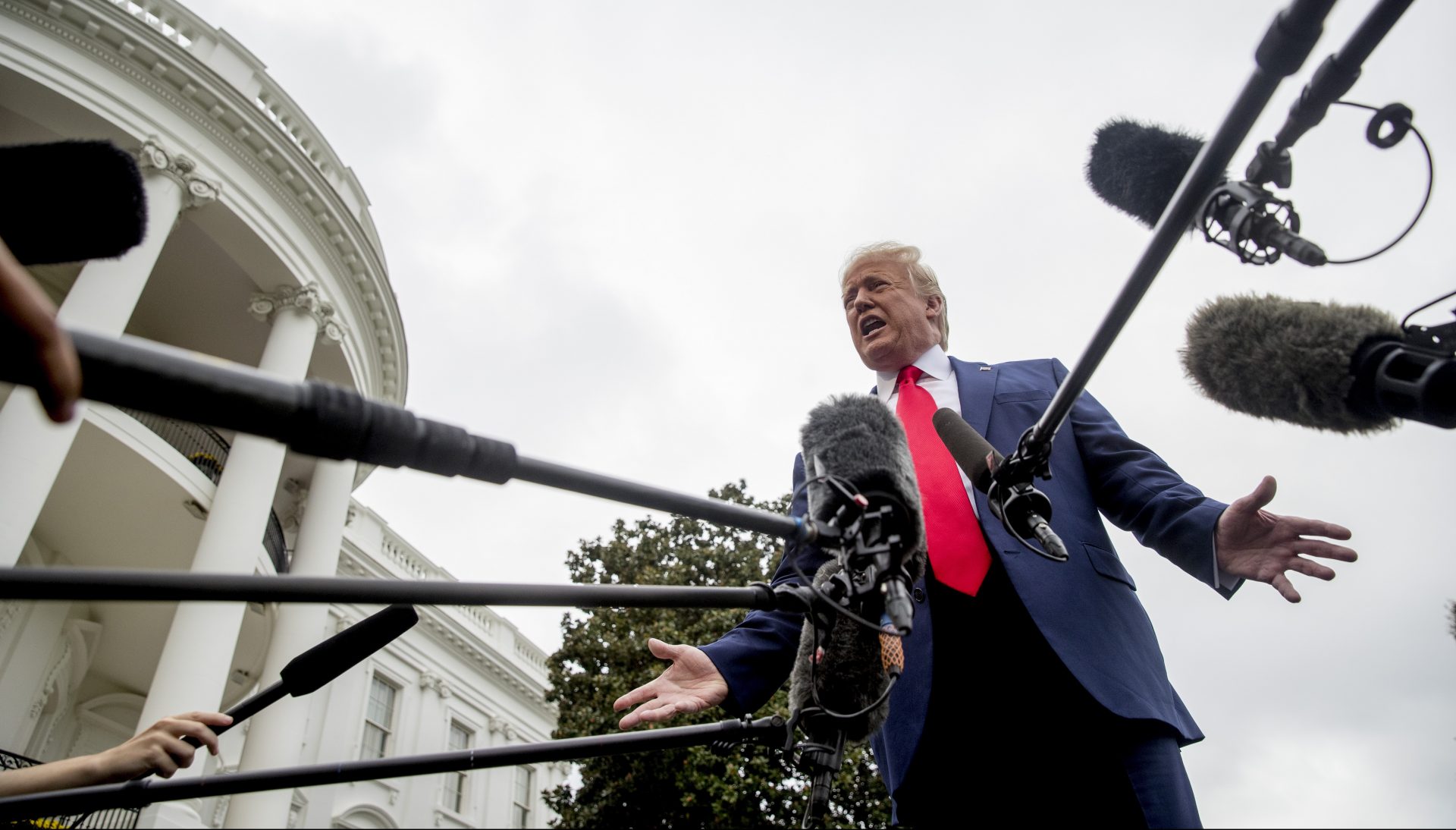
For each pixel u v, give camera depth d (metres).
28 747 11.81
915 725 2.17
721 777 10.87
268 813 11.32
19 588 1.19
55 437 9.10
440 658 20.09
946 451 2.53
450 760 1.98
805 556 2.40
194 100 11.60
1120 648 2.06
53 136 10.83
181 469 11.09
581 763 12.21
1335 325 1.48
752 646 2.27
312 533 13.60
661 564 13.98
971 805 2.42
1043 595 2.11
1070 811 2.32
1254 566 1.92
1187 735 2.04
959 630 2.29
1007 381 2.70
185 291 13.70
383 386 15.80
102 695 13.78
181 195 11.32
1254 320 1.58
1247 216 1.42
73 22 10.62
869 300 2.96
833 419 1.80
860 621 1.59
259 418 0.90
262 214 12.45
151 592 1.24
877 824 10.94
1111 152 1.89
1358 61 1.31
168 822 12.48
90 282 9.95
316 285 13.22
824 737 1.83
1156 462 2.34
